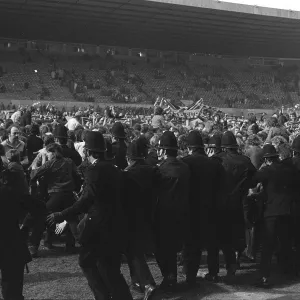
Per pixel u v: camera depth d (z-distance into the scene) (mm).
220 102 59344
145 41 62469
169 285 7480
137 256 6711
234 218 8141
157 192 7449
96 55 61281
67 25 54562
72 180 9141
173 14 53000
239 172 8164
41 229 9344
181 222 7445
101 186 5973
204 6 51469
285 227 8141
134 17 53188
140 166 7012
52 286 7637
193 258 7789
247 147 11180
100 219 5957
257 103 61031
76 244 10609
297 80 68500
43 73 54156
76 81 54375
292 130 19734
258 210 8430
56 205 8898
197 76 64312
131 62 63094
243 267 9148
